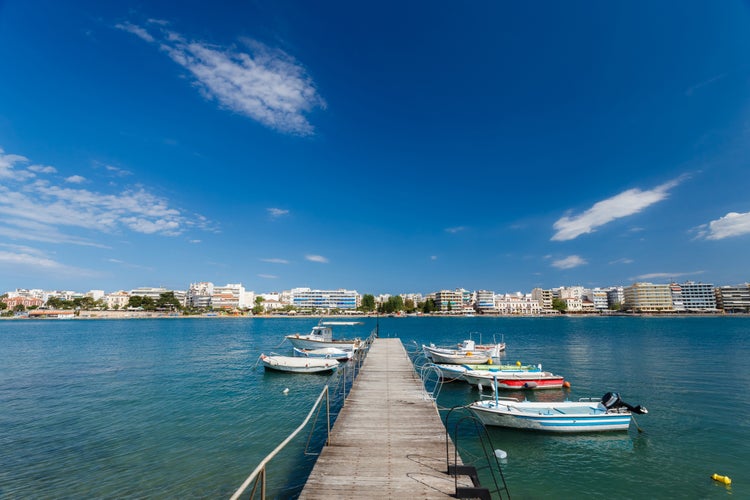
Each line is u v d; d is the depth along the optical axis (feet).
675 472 45.91
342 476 30.40
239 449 51.83
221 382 96.48
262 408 72.18
